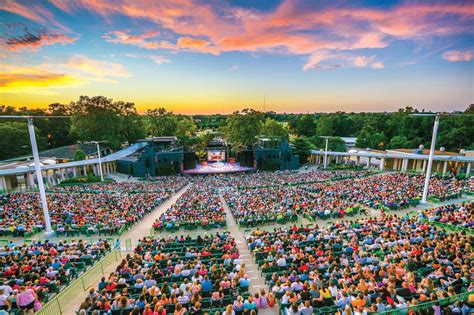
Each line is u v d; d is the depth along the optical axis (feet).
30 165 154.92
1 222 79.61
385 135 331.57
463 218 66.59
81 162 181.06
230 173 220.23
